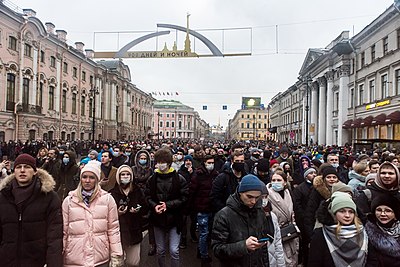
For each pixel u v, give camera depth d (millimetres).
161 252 5148
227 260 3143
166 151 5344
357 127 32969
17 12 30594
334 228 3148
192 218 7469
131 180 4855
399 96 26453
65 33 41281
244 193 3109
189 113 134500
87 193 3838
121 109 61094
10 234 3293
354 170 6148
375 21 30000
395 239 3309
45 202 3434
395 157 8922
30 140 28234
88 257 3633
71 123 42438
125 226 4801
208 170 6250
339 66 38156
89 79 48562
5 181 3432
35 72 33438
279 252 3396
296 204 5074
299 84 58594
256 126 121000
